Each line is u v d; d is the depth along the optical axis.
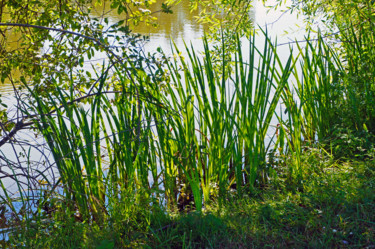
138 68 3.51
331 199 3.39
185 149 3.89
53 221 3.12
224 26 5.52
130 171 3.46
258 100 3.99
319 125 4.82
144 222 3.30
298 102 5.45
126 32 3.55
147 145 3.65
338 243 2.86
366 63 4.96
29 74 3.95
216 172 3.91
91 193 3.44
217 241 2.98
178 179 4.07
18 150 5.53
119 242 2.99
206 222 3.19
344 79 4.92
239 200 3.67
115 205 3.20
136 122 3.61
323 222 3.09
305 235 2.99
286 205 3.36
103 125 3.76
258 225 3.16
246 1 5.63
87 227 3.15
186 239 3.05
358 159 4.14
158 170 4.87
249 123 3.88
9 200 3.03
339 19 5.76
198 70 3.89
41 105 3.45
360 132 4.42
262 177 4.12
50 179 3.91
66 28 3.89
